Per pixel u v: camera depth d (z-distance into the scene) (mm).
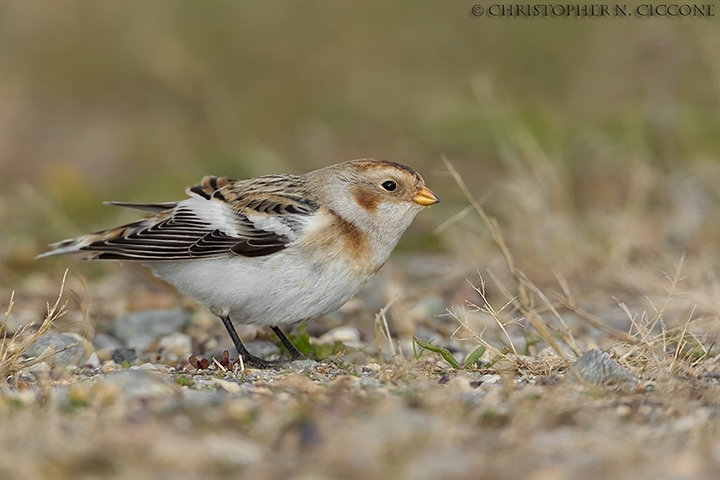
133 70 22250
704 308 10555
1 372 8133
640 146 16078
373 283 12781
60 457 5781
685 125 16344
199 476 5680
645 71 16500
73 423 6496
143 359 9680
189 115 20656
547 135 17109
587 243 13320
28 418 6430
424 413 6723
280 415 6598
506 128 16828
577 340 10211
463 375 8281
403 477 5594
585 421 6621
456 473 5637
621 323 10781
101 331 10641
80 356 9211
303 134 19156
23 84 21391
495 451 5965
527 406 6762
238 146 18047
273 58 21531
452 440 6113
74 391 7043
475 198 15844
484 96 18469
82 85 22625
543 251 13273
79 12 22422
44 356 8531
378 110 19891
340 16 22047
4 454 5758
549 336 8648
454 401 6773
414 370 8320
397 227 9602
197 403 6902
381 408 6738
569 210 14164
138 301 11688
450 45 21312
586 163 16891
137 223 9914
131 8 22328
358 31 21844
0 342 9398
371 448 5988
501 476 5633
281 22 21906
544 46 20453
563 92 19406
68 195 16109
